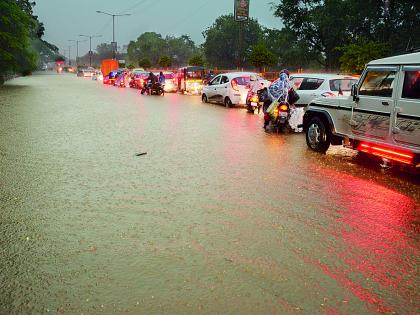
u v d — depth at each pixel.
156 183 6.67
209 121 14.72
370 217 5.30
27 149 9.23
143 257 4.08
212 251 4.22
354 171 7.69
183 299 3.35
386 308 3.28
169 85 33.09
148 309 3.21
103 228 4.80
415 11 39.00
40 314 3.16
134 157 8.59
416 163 6.96
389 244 4.48
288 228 4.87
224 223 4.99
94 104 21.00
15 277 3.70
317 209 5.55
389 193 6.35
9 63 39.28
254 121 14.91
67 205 5.58
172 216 5.20
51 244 4.37
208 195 6.08
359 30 43.97
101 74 61.94
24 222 4.97
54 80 57.72
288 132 12.27
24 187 6.39
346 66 25.41
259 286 3.56
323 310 3.23
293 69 56.25
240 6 37.94
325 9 44.66
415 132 6.88
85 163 8.00
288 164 8.17
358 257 4.16
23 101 22.09
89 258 4.05
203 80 31.17
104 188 6.37
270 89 12.40
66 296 3.39
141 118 15.33
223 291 3.48
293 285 3.59
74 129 12.28
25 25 40.19
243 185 6.63
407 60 7.08
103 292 3.45
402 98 7.13
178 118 15.50
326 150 9.27
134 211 5.37
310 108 9.51
